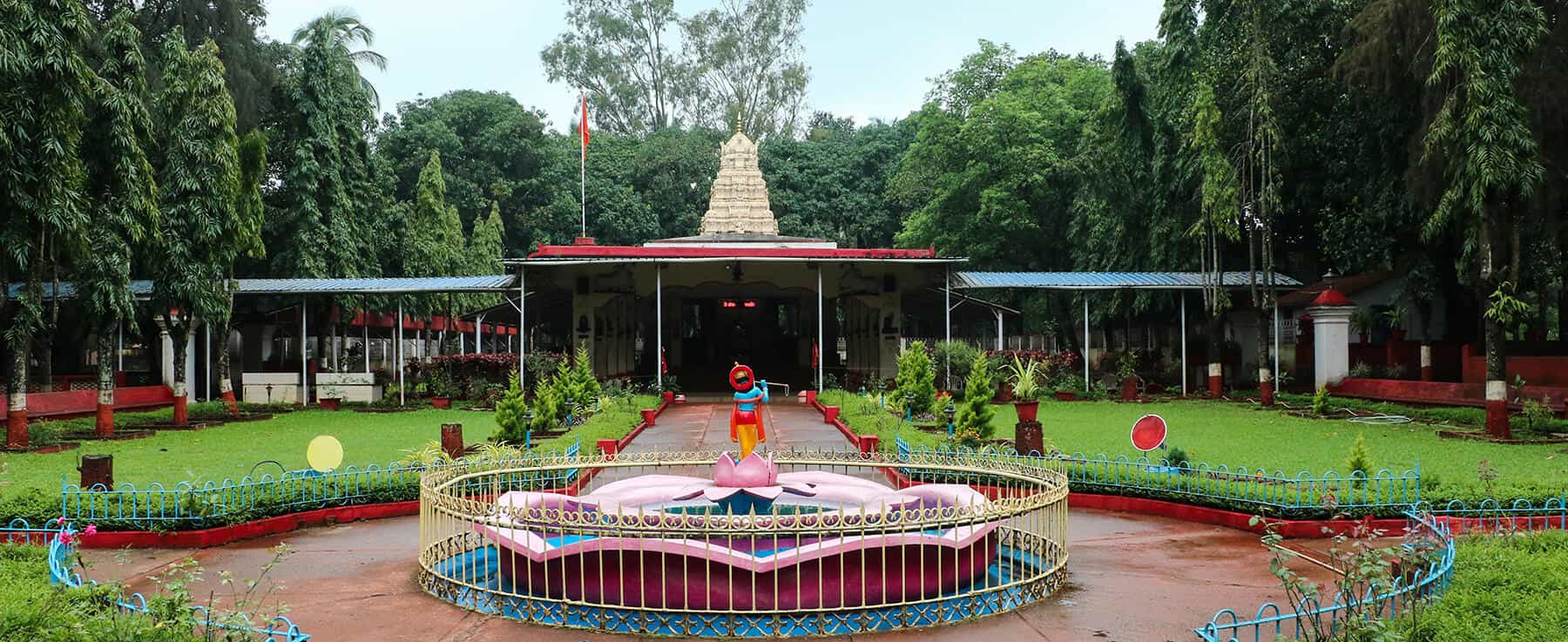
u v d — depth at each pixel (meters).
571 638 7.54
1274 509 11.66
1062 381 32.81
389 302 36.28
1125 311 35.41
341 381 31.52
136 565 10.23
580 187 57.28
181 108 25.28
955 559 8.33
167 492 11.89
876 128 65.00
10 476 15.84
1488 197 20.33
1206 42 32.44
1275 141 28.69
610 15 74.88
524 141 56.09
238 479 15.00
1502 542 9.31
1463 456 17.09
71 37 19.23
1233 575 9.59
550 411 20.98
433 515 9.65
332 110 35.12
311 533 11.94
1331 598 8.66
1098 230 36.75
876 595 8.13
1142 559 10.29
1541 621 6.70
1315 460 16.47
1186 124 32.38
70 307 27.61
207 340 29.84
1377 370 30.47
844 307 38.84
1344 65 26.83
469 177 55.16
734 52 74.75
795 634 7.56
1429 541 7.18
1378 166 29.16
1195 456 16.11
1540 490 11.55
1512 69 19.75
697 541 7.87
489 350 57.50
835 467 16.05
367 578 9.59
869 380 31.23
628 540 7.91
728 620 7.62
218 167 25.20
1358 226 30.03
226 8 34.09
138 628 6.11
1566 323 29.27
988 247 42.03
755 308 37.47
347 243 34.94
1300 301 31.78
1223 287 30.52
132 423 24.12
